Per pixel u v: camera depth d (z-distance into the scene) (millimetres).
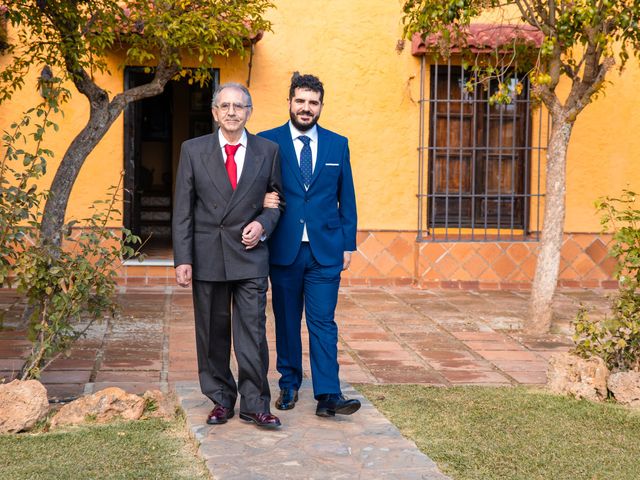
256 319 4648
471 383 6098
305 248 4902
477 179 10688
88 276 5035
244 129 4730
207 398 5238
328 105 10328
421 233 10391
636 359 5789
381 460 4230
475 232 10688
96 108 7648
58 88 5660
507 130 10680
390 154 10414
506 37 9578
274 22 10195
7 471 4039
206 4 7785
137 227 10539
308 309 4949
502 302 9461
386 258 10438
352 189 5062
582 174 10617
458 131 10625
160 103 15008
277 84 10250
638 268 5820
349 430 4699
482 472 4168
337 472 4059
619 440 4734
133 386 5781
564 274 10648
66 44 7191
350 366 6547
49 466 4117
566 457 4430
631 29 7691
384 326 8094
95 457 4270
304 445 4426
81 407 4918
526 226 10633
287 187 4883
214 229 4617
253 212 4645
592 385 5609
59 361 6402
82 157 7598
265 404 4695
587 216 10633
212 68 10117
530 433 4828
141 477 4016
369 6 10297
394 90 10375
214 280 4613
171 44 7543
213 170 4605
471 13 6930
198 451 4359
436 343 7410
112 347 6914
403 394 5664
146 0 7457
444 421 5023
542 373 6422
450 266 10312
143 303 8883
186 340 7262
